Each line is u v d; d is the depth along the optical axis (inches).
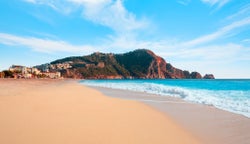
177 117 302.4
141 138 195.0
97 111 328.5
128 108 372.8
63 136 191.3
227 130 232.8
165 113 333.7
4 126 219.1
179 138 200.1
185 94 744.3
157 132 217.8
